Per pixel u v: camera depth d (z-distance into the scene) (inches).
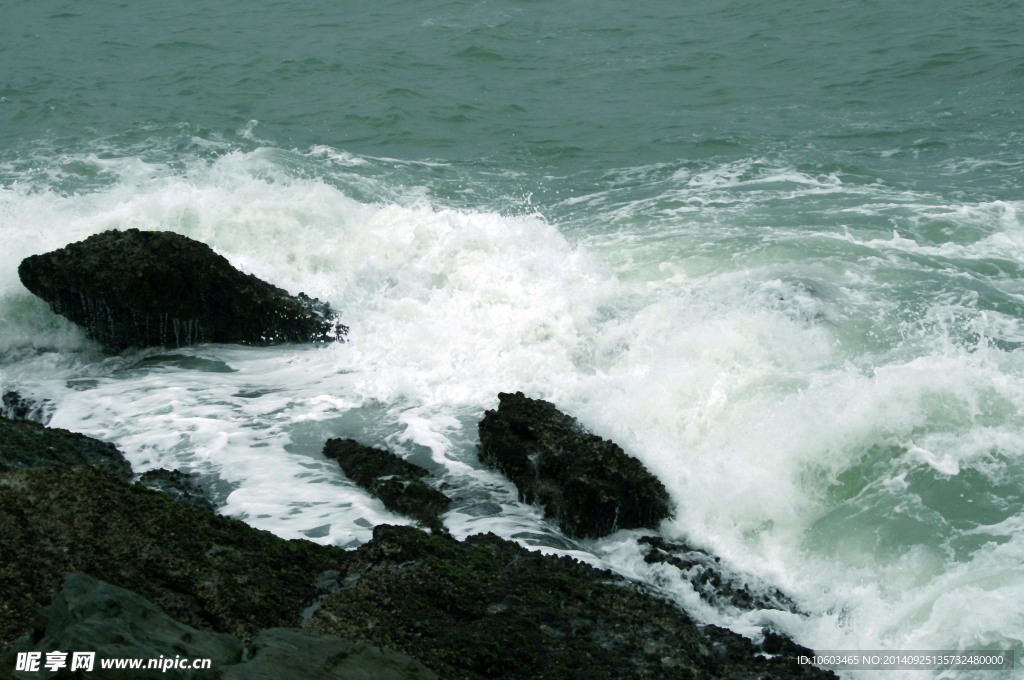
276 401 649.6
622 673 409.4
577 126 1169.4
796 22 1520.7
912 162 991.6
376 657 366.3
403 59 1449.3
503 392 610.2
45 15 1752.0
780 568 500.7
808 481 538.9
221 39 1584.6
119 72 1438.2
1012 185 906.7
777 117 1158.3
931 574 474.0
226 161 1032.2
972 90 1193.4
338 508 524.1
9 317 758.5
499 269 755.4
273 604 426.6
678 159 1042.1
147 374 697.0
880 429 548.7
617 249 819.4
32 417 646.5
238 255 818.2
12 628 383.9
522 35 1541.6
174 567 433.7
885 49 1369.3
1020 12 1466.5
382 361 694.5
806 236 804.6
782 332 646.5
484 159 1079.6
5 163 1065.5
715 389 598.2
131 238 733.9
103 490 463.5
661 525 530.9
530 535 509.7
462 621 422.0
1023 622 428.8
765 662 427.5
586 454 543.5
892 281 725.9
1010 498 504.7
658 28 1544.0
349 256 815.7
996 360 592.7
